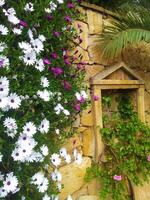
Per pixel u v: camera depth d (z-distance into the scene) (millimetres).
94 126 3199
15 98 2197
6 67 2215
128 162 3154
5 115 2248
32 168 2393
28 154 2191
